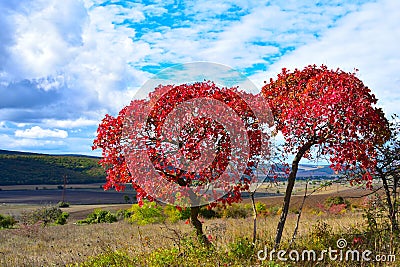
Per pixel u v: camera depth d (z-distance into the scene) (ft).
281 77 29.94
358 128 24.59
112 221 107.96
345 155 24.73
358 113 23.98
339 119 24.22
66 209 169.89
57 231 77.87
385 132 26.43
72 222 119.24
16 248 54.24
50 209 116.47
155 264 24.62
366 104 24.71
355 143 24.49
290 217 59.31
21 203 207.82
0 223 104.99
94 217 111.86
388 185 30.17
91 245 45.73
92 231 73.05
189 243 26.12
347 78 25.72
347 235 30.78
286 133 27.04
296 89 28.76
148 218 71.92
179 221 62.34
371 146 25.20
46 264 35.22
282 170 27.50
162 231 48.83
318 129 25.73
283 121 27.40
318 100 24.91
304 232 34.24
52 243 57.88
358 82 26.12
